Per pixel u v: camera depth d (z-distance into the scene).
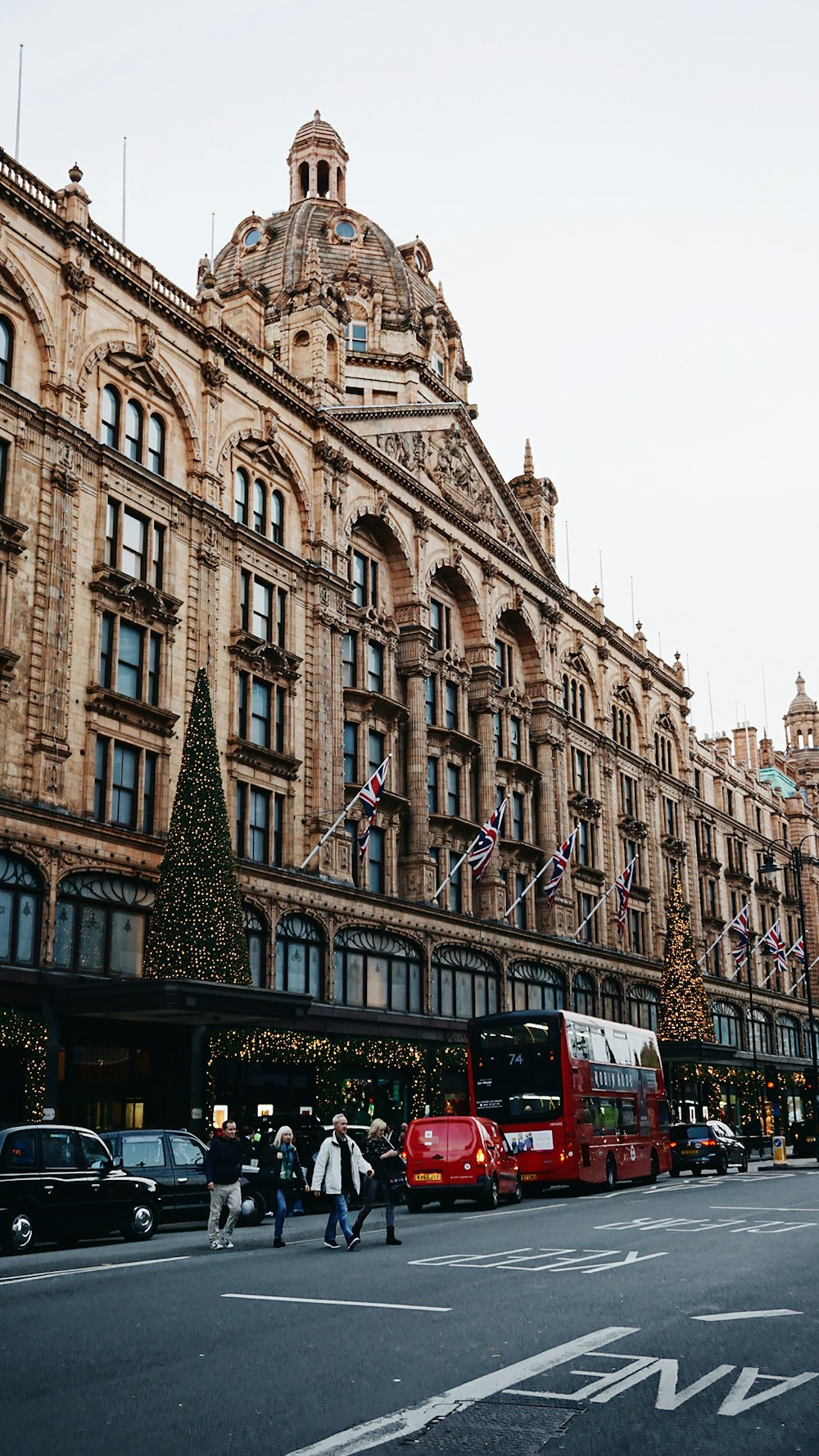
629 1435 8.30
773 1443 8.09
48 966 31.66
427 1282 15.48
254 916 39.47
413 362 57.16
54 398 34.41
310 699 43.72
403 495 51.12
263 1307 13.39
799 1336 11.68
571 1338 11.59
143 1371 10.21
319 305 47.94
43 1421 8.69
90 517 35.25
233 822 39.28
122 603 35.72
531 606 60.91
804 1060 88.06
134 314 37.94
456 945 50.03
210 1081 35.62
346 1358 10.71
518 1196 32.03
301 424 45.72
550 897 54.41
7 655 31.23
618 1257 18.12
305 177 76.25
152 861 35.31
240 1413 8.88
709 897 80.19
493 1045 35.41
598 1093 37.03
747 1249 19.16
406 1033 45.75
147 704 35.66
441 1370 10.24
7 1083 30.59
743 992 82.00
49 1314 12.95
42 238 34.84
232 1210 20.30
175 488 38.44
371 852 46.97
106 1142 24.61
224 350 41.50
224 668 39.78
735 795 88.38
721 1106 75.62
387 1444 8.10
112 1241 22.81
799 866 68.94
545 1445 8.06
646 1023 67.50
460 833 52.47
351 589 46.84
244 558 41.47
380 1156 21.23
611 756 67.50
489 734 55.06
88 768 33.94
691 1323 12.41
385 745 48.25
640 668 73.88
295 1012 34.97
